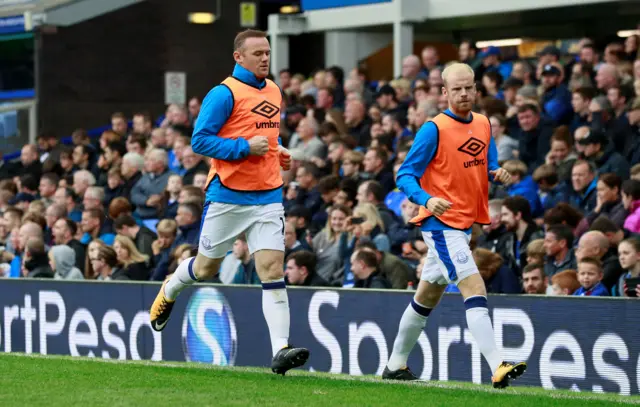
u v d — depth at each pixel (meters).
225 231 13.09
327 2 30.97
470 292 12.64
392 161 22.61
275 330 12.89
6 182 29.08
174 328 18.44
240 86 12.84
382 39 32.44
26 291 20.11
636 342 14.31
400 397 11.60
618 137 20.94
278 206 13.02
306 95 27.80
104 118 37.09
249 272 19.56
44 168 29.75
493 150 13.29
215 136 12.71
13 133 36.06
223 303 17.94
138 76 37.50
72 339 19.56
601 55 26.61
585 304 14.71
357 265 17.95
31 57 36.47
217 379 12.68
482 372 15.56
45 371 13.44
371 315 16.53
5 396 11.45
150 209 25.23
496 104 22.50
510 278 16.84
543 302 15.05
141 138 28.02
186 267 13.55
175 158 27.48
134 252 21.53
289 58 36.56
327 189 21.83
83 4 36.62
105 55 37.03
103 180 27.86
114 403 11.00
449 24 29.97
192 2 38.03
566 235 17.06
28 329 20.11
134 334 18.80
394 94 26.11
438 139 12.82
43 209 26.12
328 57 33.81
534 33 31.98
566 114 22.66
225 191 12.92
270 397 11.41
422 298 13.48
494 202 18.16
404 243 19.38
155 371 13.44
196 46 38.16
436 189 12.91
